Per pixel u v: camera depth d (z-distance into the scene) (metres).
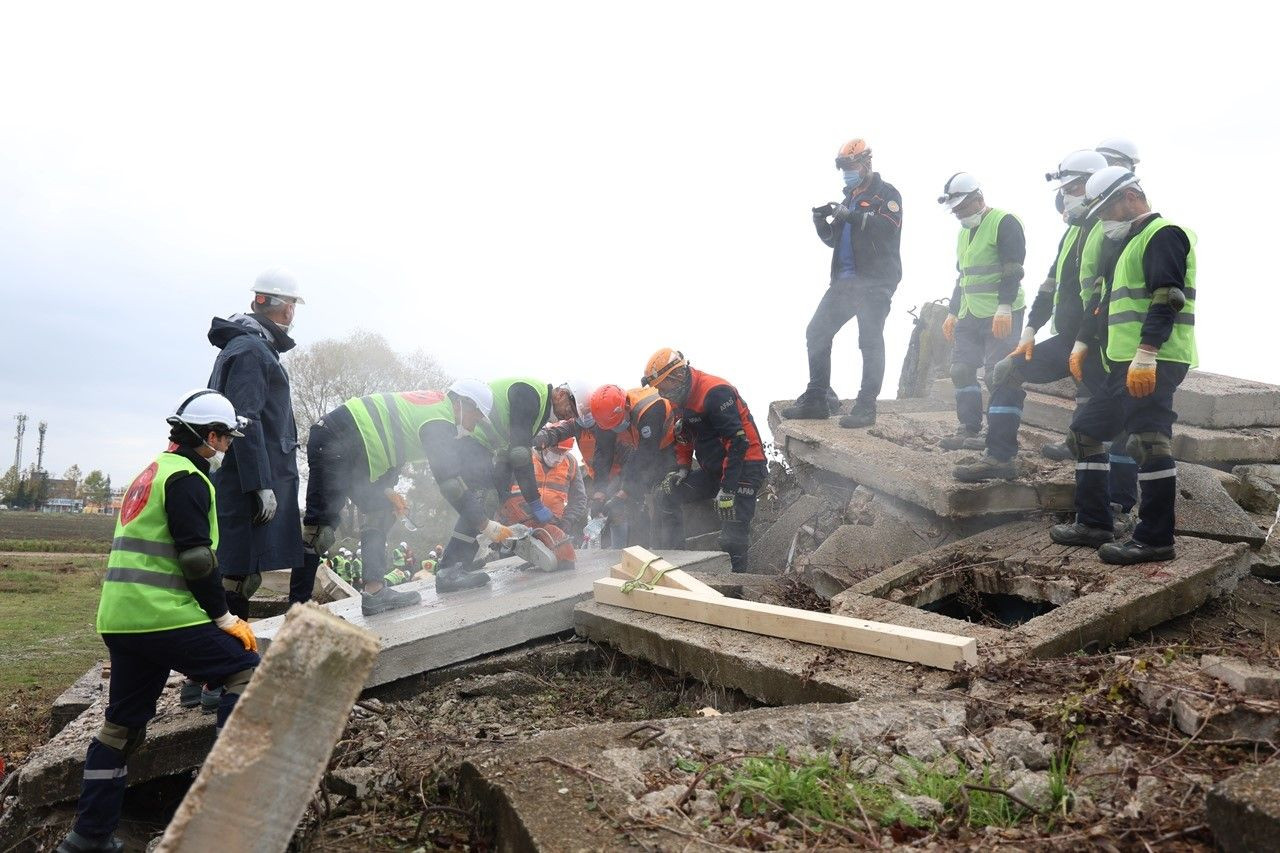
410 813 3.57
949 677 4.18
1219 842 2.55
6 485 80.62
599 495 8.04
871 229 8.08
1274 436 7.37
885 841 2.75
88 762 4.25
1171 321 4.93
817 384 8.89
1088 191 5.25
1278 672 3.36
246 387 5.20
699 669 5.02
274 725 2.47
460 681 5.50
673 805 2.93
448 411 6.16
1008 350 8.07
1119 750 3.17
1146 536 5.28
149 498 4.19
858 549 6.92
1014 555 5.75
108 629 4.16
